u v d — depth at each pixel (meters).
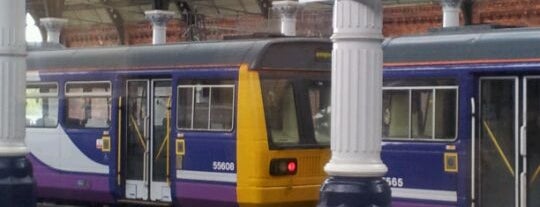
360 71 15.20
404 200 23.30
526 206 21.38
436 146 22.70
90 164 28.66
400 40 23.80
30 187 21.47
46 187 29.94
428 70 22.95
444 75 22.66
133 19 44.88
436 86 22.81
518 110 21.53
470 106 22.16
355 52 15.19
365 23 15.16
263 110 24.83
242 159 24.92
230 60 25.34
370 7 15.17
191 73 26.19
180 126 26.44
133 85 27.75
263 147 24.77
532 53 21.23
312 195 25.84
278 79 25.30
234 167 25.12
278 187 25.06
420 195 22.97
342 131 15.29
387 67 23.73
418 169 23.03
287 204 25.33
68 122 29.27
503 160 21.75
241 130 24.97
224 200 25.38
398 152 23.39
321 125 26.19
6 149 21.14
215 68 25.64
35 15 30.94
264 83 24.97
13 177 21.17
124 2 42.44
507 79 21.77
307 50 25.94
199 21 50.09
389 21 48.62
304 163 25.67
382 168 15.37
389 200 15.55
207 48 26.05
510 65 21.56
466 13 42.03
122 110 27.86
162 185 26.91
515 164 21.56
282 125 25.28
